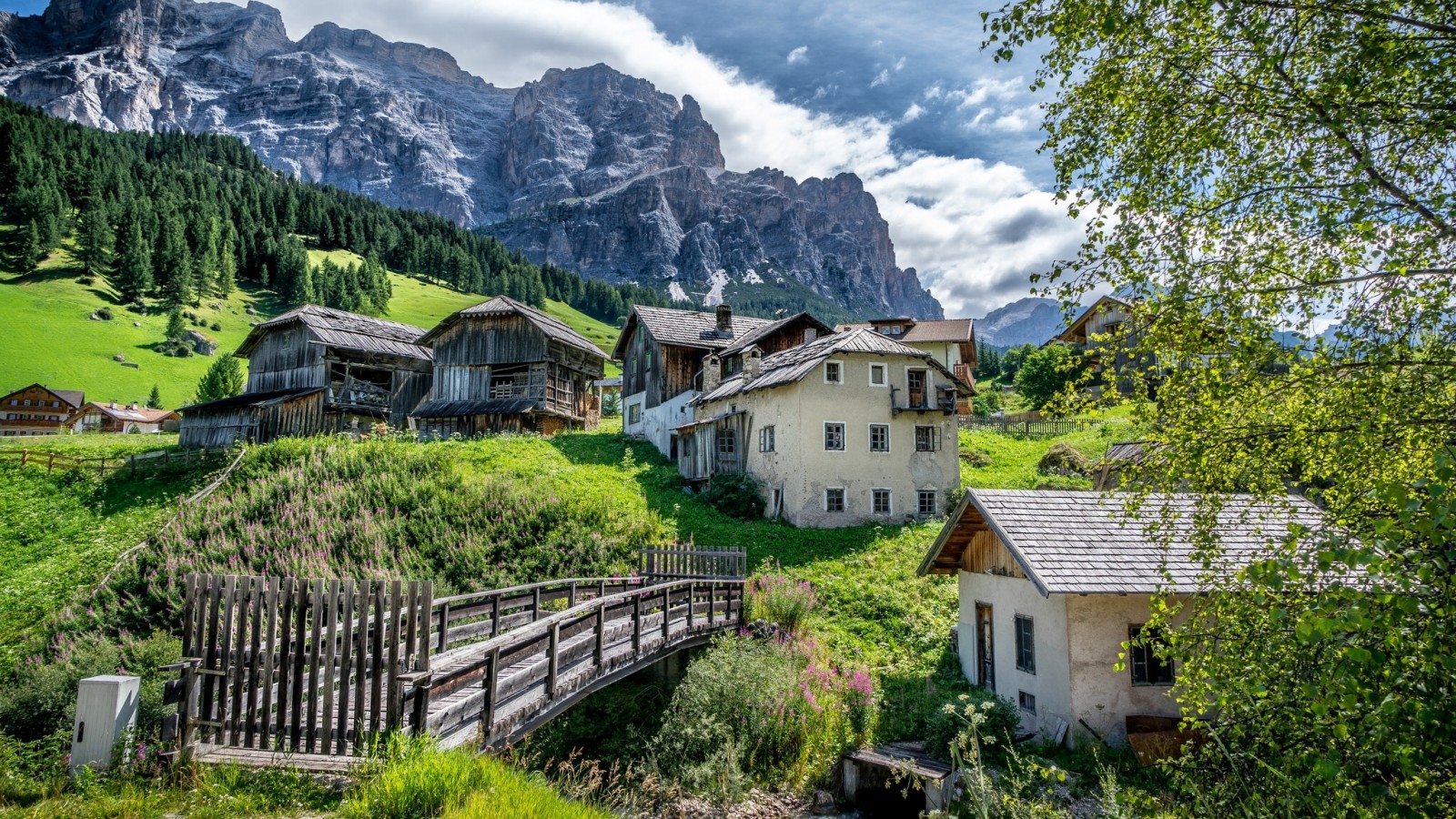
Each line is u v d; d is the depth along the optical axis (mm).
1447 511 4469
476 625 13945
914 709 17016
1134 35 7949
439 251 189625
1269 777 6332
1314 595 5871
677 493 37969
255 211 173000
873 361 36219
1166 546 8562
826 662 18906
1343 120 6859
